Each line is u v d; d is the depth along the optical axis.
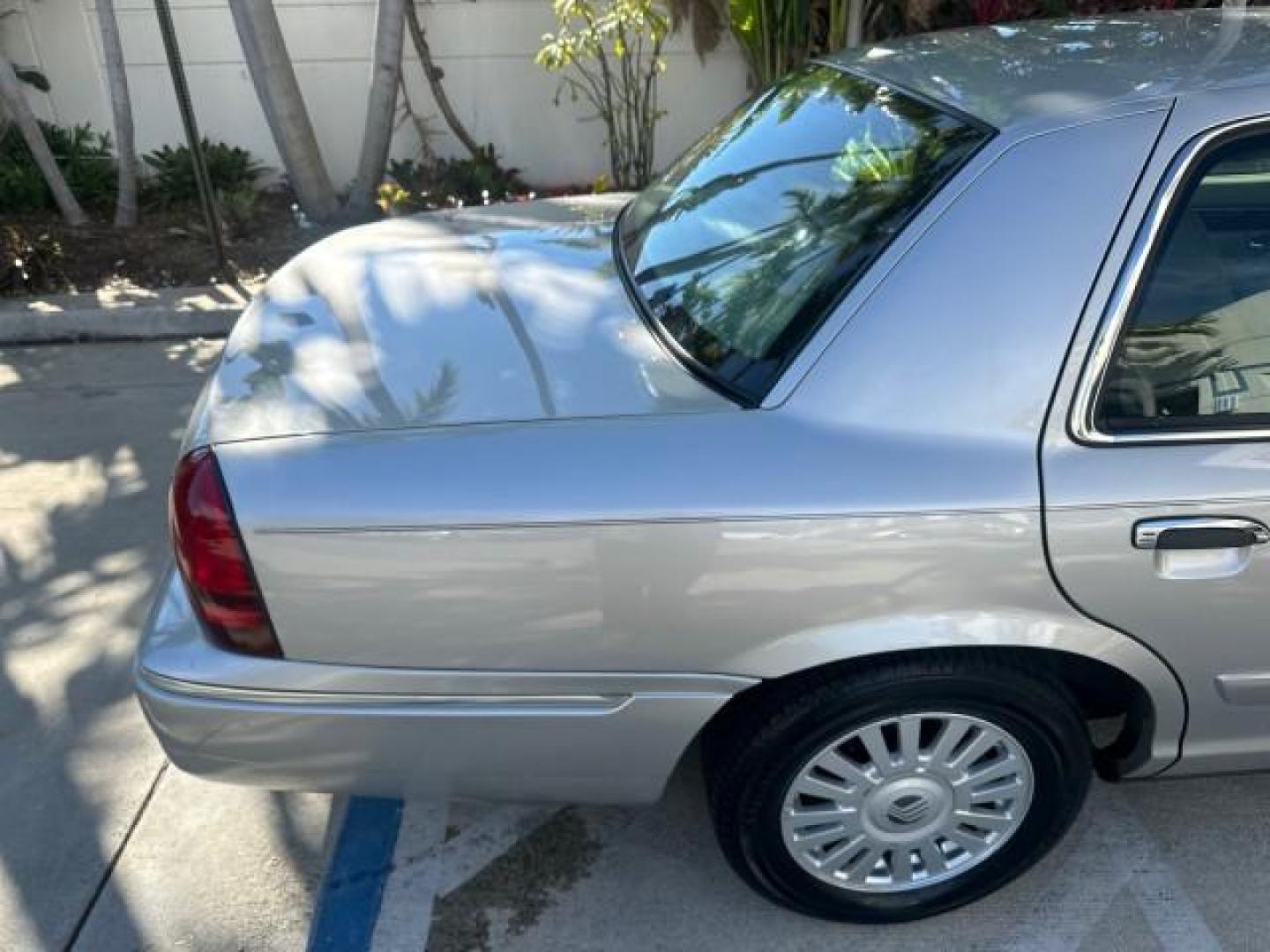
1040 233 1.95
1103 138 1.98
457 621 1.93
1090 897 2.45
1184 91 2.04
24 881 2.48
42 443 4.37
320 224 6.65
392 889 2.47
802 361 1.96
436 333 2.28
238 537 1.90
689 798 2.71
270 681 1.96
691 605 1.92
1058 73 2.24
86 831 2.61
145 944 2.34
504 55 7.19
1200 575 1.99
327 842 2.60
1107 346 1.95
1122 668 2.07
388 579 1.90
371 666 1.96
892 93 2.39
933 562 1.92
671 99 7.29
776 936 2.36
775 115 2.72
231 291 5.68
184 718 2.01
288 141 6.43
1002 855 2.33
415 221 3.12
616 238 2.80
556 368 2.12
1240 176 2.00
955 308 1.94
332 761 2.04
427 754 2.03
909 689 2.04
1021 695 2.09
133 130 6.93
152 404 4.71
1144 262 1.96
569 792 2.13
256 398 2.10
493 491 1.89
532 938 2.36
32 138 6.28
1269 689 2.15
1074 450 1.94
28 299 5.55
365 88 7.25
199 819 2.65
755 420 1.95
